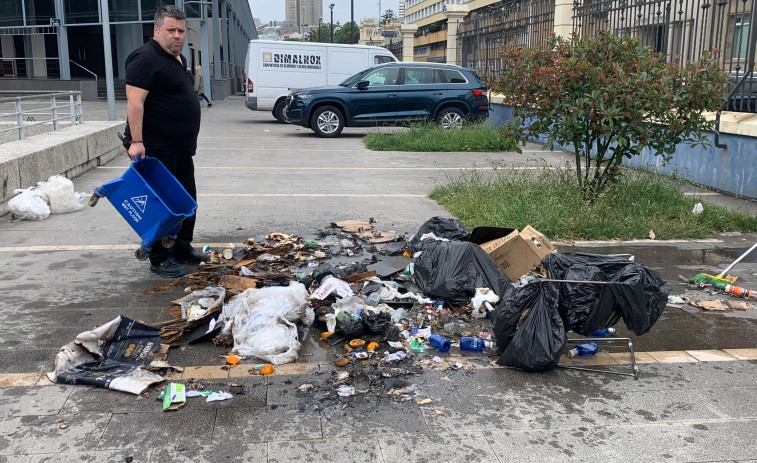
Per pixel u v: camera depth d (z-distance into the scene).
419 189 9.65
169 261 5.43
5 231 6.79
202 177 10.33
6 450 2.87
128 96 4.93
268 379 3.63
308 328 4.37
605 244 6.79
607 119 6.92
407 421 3.21
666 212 7.74
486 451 2.96
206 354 3.94
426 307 4.70
